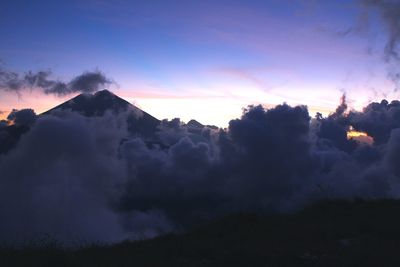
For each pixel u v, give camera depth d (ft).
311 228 60.85
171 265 36.78
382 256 38.55
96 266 35.32
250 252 40.29
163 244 51.67
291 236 55.06
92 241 51.47
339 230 57.57
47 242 43.47
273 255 39.63
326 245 47.19
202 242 51.06
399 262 36.76
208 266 36.94
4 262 35.17
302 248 45.06
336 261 37.40
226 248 44.73
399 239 52.65
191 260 39.58
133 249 48.01
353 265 35.94
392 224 61.36
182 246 46.29
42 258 36.22
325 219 75.77
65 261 35.50
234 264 37.60
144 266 36.35
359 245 45.55
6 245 41.98
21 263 34.83
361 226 60.18
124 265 36.50
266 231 62.59
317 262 37.52
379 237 53.01
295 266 36.58
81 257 39.60
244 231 62.75
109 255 42.55
